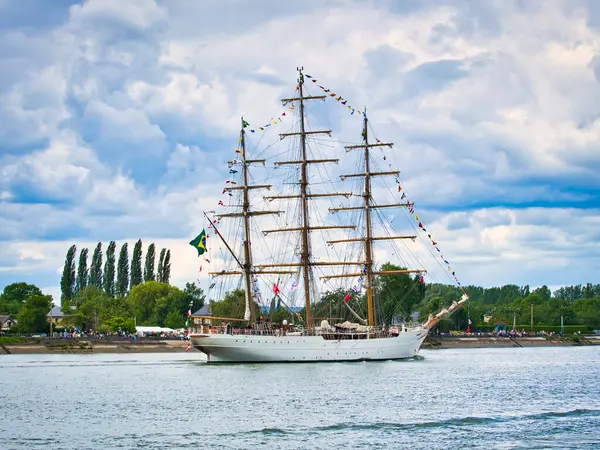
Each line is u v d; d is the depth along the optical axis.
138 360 182.25
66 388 119.94
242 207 182.88
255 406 99.62
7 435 82.25
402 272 190.75
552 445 77.31
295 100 189.00
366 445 77.12
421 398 107.06
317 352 168.00
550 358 199.38
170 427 85.75
